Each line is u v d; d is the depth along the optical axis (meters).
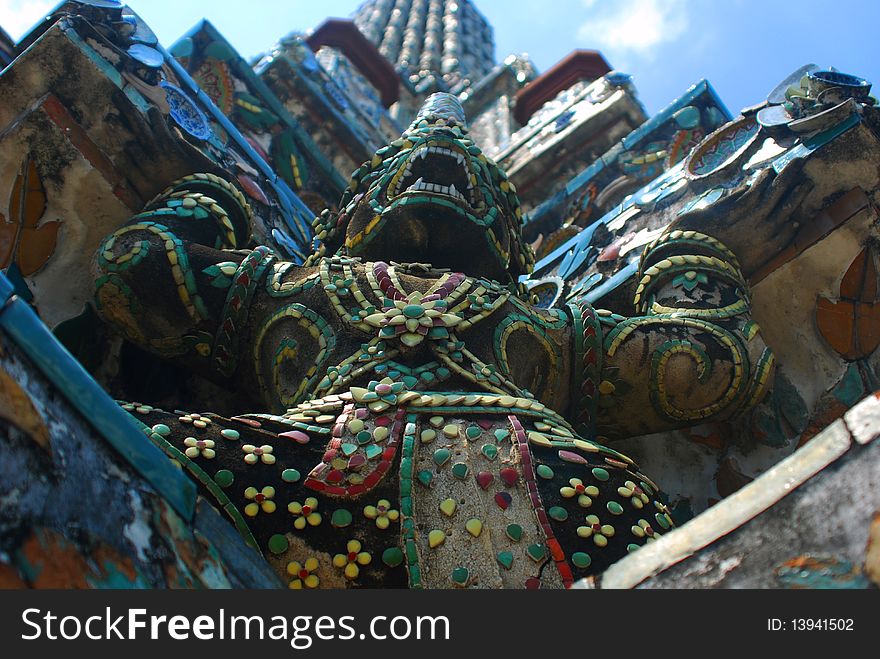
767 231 5.61
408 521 3.58
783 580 2.32
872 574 2.22
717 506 2.51
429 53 22.19
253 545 3.55
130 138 5.46
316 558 3.55
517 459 3.80
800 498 2.38
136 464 2.59
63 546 2.24
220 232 5.35
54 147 5.36
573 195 8.78
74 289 5.30
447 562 3.49
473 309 4.59
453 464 3.75
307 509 3.62
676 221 5.70
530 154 10.77
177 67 6.45
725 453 5.63
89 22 5.72
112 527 2.40
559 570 3.50
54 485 2.30
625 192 8.52
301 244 7.31
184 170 5.57
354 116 11.27
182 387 5.40
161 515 2.59
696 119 8.52
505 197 5.52
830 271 5.59
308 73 10.49
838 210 5.51
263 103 8.74
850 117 5.50
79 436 2.46
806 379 5.57
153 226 5.03
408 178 5.28
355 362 4.34
